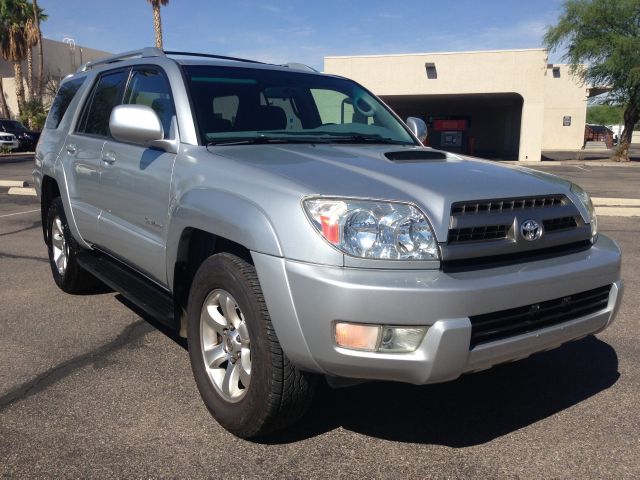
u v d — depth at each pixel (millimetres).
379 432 3188
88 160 4613
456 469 2848
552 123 44062
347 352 2553
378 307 2504
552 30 28734
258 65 4379
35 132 29719
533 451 3010
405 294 2502
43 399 3479
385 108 4801
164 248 3566
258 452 2967
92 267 4734
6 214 10250
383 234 2604
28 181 15414
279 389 2795
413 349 2578
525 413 3410
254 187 2900
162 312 3688
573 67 28625
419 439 3123
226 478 2750
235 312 3062
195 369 3311
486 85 29297
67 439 3051
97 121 4777
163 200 3541
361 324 2527
